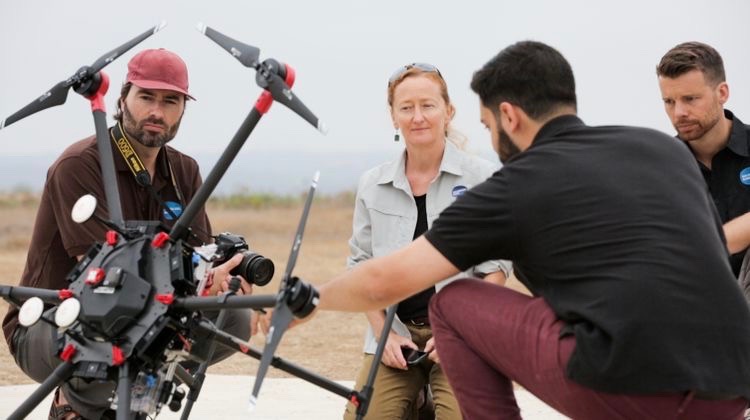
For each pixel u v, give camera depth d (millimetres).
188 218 3537
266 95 3398
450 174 4441
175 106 4246
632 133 3324
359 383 4402
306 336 8688
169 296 3432
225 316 4449
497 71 3447
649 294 3020
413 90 4391
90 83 3844
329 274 13320
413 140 4414
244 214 26922
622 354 2996
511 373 3383
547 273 3201
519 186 3203
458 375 3492
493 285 3488
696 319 3031
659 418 3070
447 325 3520
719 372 3035
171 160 4488
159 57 4219
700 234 3123
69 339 3568
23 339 4254
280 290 3135
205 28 3531
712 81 4383
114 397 3701
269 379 5984
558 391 3209
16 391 5582
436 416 4301
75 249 4102
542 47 3453
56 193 4176
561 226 3146
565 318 3170
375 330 4406
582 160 3209
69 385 4000
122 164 4250
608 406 3105
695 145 4523
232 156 3461
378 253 4496
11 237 20078
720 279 3098
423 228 4461
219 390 5680
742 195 4477
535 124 3398
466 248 3264
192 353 3939
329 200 31188
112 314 3418
